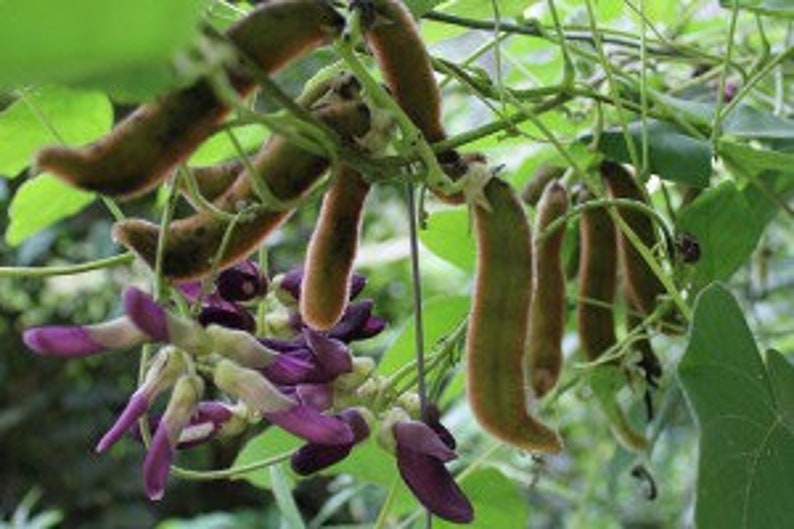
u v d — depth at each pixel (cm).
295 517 66
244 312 52
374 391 53
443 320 68
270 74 46
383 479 70
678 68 78
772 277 93
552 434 50
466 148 73
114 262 55
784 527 50
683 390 50
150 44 37
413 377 61
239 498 230
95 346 46
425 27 70
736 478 50
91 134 61
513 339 50
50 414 230
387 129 49
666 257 62
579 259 69
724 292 52
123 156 43
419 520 72
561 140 70
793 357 92
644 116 60
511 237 50
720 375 51
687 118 64
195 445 52
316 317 50
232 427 52
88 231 214
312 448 51
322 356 51
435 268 141
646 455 67
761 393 52
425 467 51
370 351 122
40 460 228
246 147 66
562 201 60
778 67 72
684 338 65
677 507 135
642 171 60
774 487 50
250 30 45
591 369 64
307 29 46
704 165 61
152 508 228
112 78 39
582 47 73
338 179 50
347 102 49
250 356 48
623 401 77
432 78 50
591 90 61
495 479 67
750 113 65
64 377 232
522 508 68
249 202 48
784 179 69
